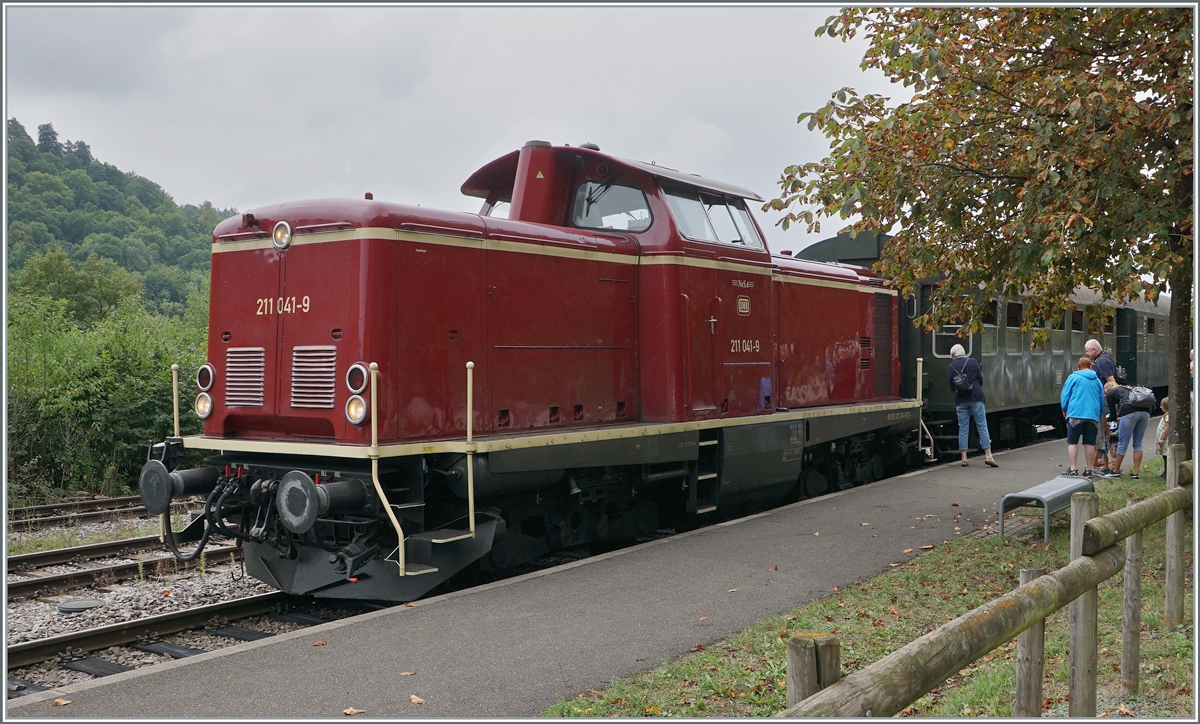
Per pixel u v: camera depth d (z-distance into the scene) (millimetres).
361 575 6836
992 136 7605
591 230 8633
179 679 4691
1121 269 7270
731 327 9258
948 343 14078
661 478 8477
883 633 5547
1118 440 11703
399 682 4672
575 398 8055
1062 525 8570
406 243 6734
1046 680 4895
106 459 13961
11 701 4379
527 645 5262
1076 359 18562
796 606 6105
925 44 7062
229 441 7176
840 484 12141
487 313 7320
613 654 5121
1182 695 4770
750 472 9547
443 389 6973
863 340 12562
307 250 6895
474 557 6770
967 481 11422
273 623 6863
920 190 7969
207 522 7297
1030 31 7828
